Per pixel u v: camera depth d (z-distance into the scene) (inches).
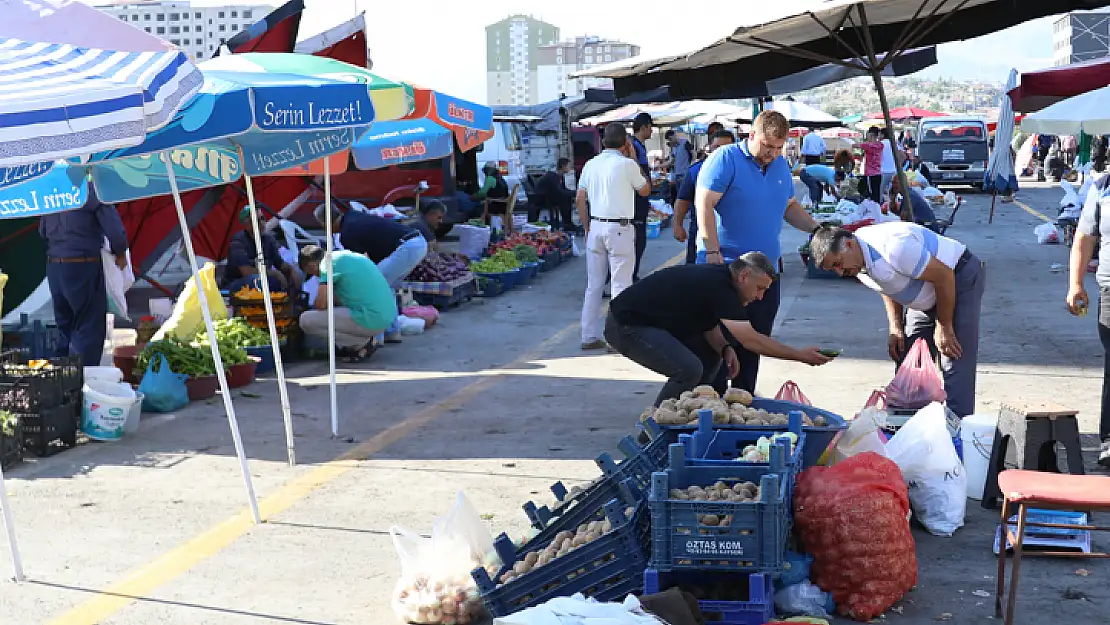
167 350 368.5
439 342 476.4
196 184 320.5
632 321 277.6
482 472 279.9
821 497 189.3
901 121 2343.8
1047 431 228.7
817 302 556.4
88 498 262.2
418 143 475.2
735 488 181.0
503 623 158.6
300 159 331.9
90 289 386.6
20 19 214.5
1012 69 744.3
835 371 394.6
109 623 190.4
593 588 179.9
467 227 678.5
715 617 174.7
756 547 171.8
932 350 279.9
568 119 1274.6
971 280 261.7
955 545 220.5
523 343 470.6
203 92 234.2
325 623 189.2
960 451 247.9
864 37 321.4
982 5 357.1
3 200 323.6
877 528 185.0
